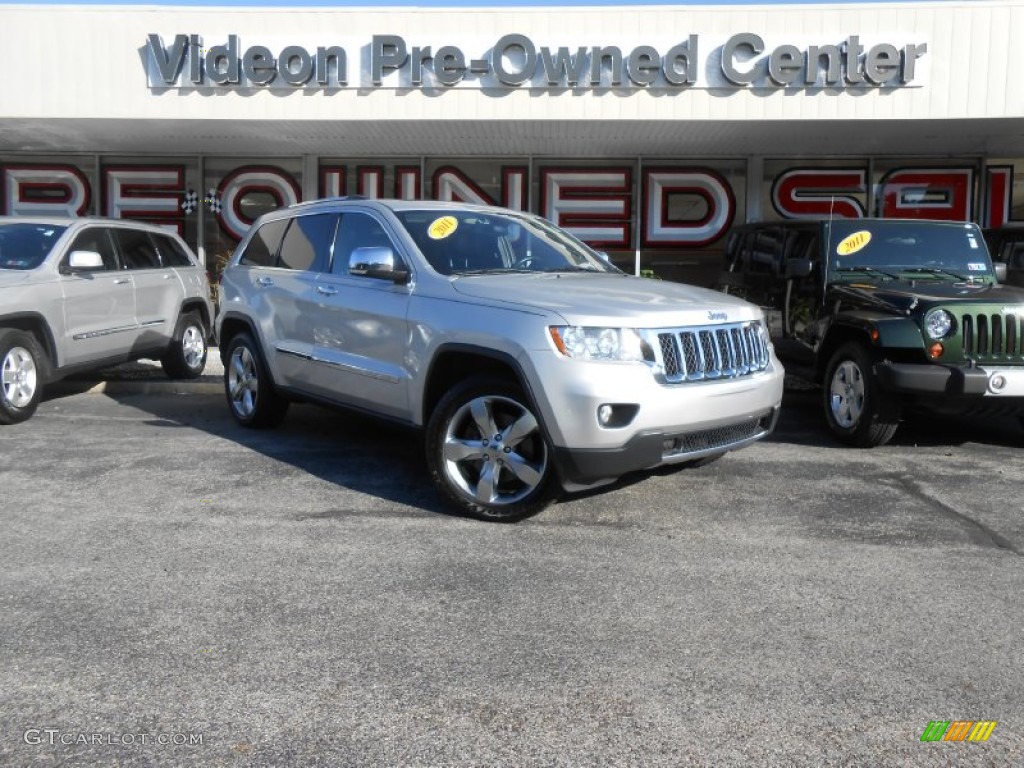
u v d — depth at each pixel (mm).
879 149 13953
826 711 3061
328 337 6230
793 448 7141
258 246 7391
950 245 8055
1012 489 5906
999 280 7879
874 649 3520
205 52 11789
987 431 7969
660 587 4133
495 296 5020
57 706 3047
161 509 5270
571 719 3000
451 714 3025
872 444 7031
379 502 5438
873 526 5074
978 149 13828
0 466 6277
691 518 5180
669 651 3490
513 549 4617
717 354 4973
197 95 11898
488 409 4977
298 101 11859
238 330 7707
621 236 14703
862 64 11320
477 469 5180
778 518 5203
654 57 11430
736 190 14523
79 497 5512
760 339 5387
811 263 7848
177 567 4324
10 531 4844
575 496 5590
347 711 3037
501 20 11672
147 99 11930
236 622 3713
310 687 3189
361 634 3615
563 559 4480
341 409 6254
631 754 2803
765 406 5250
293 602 3920
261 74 11758
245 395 7508
